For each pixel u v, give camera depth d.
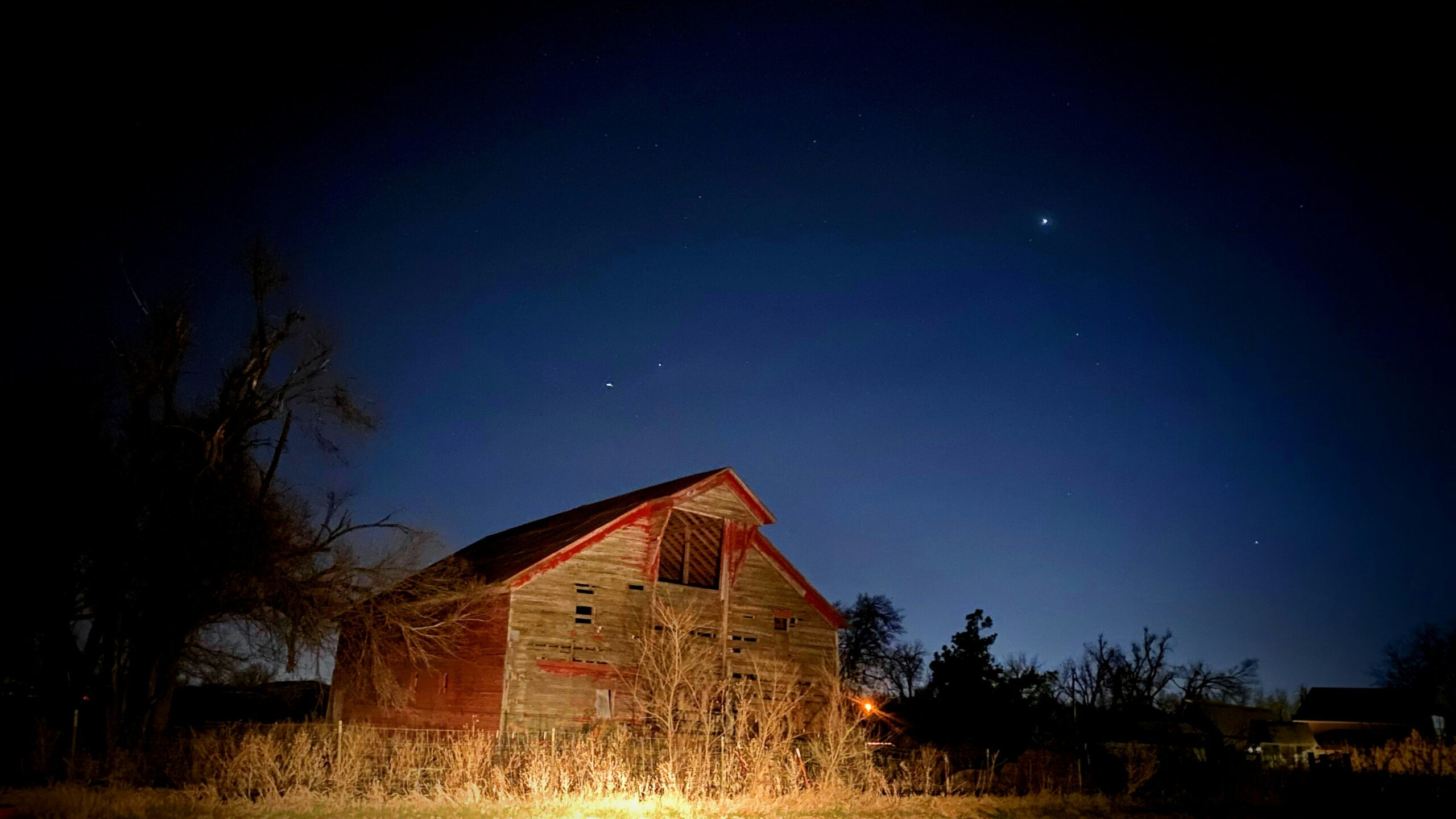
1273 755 44.50
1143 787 26.67
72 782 20.53
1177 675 52.56
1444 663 73.88
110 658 26.17
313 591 27.66
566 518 38.34
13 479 26.08
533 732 28.17
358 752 21.34
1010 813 21.28
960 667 30.28
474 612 30.58
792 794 21.27
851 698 30.56
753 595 33.78
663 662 28.08
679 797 19.80
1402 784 26.81
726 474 33.28
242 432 28.84
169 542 26.69
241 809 17.25
